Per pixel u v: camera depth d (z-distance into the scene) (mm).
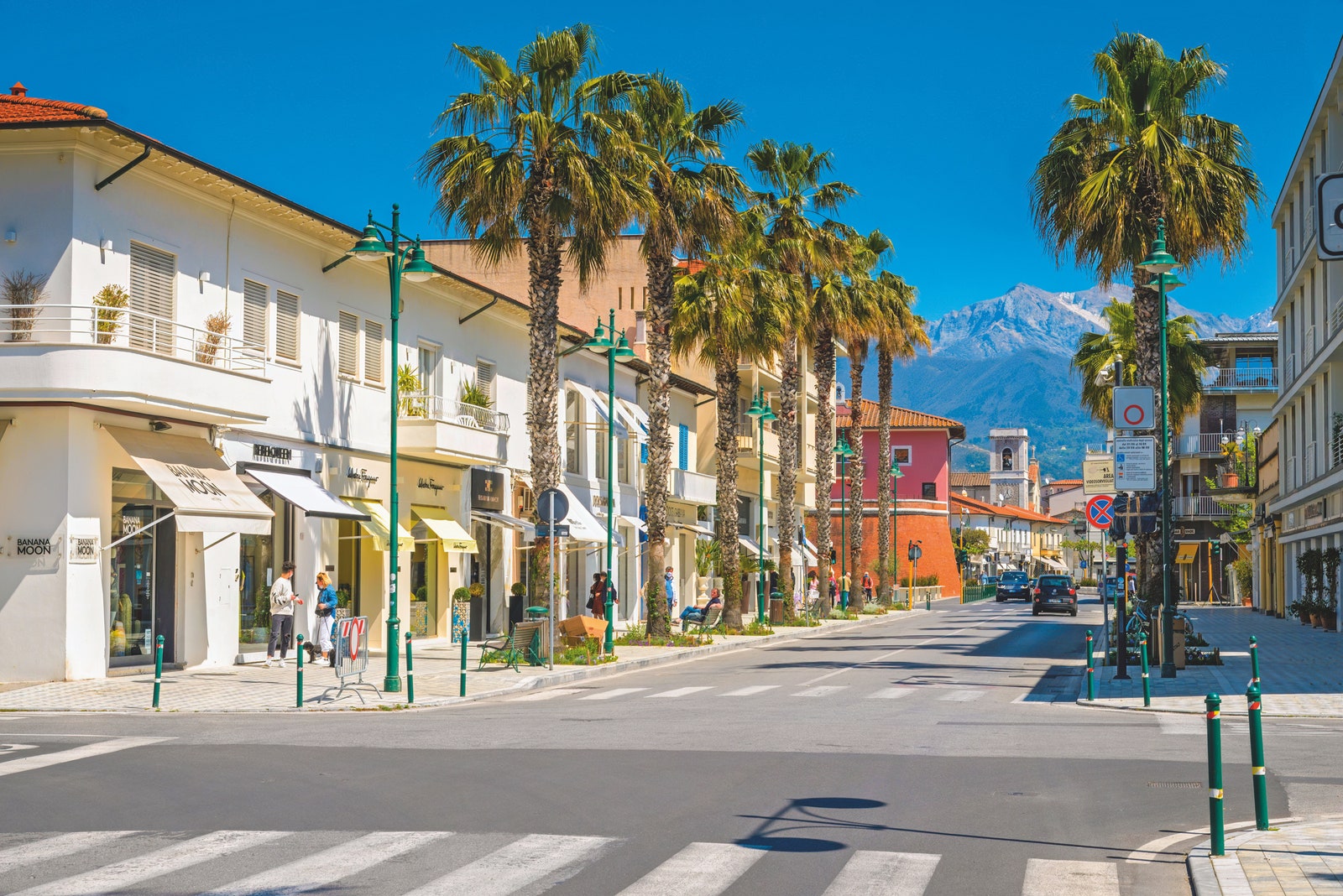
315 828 9578
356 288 29750
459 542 31906
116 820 9922
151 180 23094
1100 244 27609
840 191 47344
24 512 21375
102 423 22000
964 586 89312
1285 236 53250
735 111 34031
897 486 98750
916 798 10953
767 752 13852
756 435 60562
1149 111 27734
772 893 7652
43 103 24031
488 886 7793
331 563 28344
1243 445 75375
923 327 65688
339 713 18266
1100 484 28750
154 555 23688
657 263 34031
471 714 18203
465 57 27719
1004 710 18672
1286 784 11727
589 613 42000
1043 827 9727
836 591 65438
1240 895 7328
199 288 24328
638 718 17438
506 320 36906
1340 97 40188
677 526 51375
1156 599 27609
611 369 30703
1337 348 40344
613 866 8344
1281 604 56750
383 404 30719
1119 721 17156
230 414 23562
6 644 21344
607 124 27828
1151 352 26672
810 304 48938
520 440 37688
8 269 21562
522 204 27750
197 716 17797
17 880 7953
